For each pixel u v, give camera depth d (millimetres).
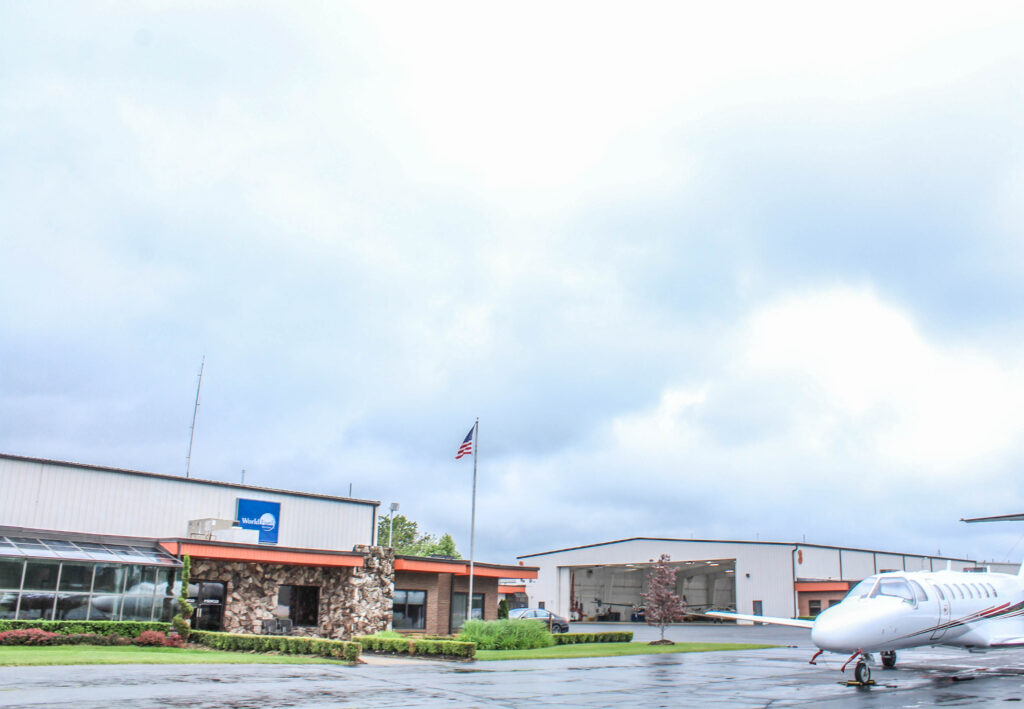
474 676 20156
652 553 80812
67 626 27562
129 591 29969
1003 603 23672
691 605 90562
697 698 15930
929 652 32469
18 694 14273
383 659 25406
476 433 42281
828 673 22375
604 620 86188
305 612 36438
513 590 90188
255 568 34844
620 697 15961
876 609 19641
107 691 14953
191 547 31844
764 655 30828
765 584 74000
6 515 31406
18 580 27281
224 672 19438
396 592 38469
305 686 16750
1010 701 15562
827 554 76875
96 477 34375
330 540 42781
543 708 14062
